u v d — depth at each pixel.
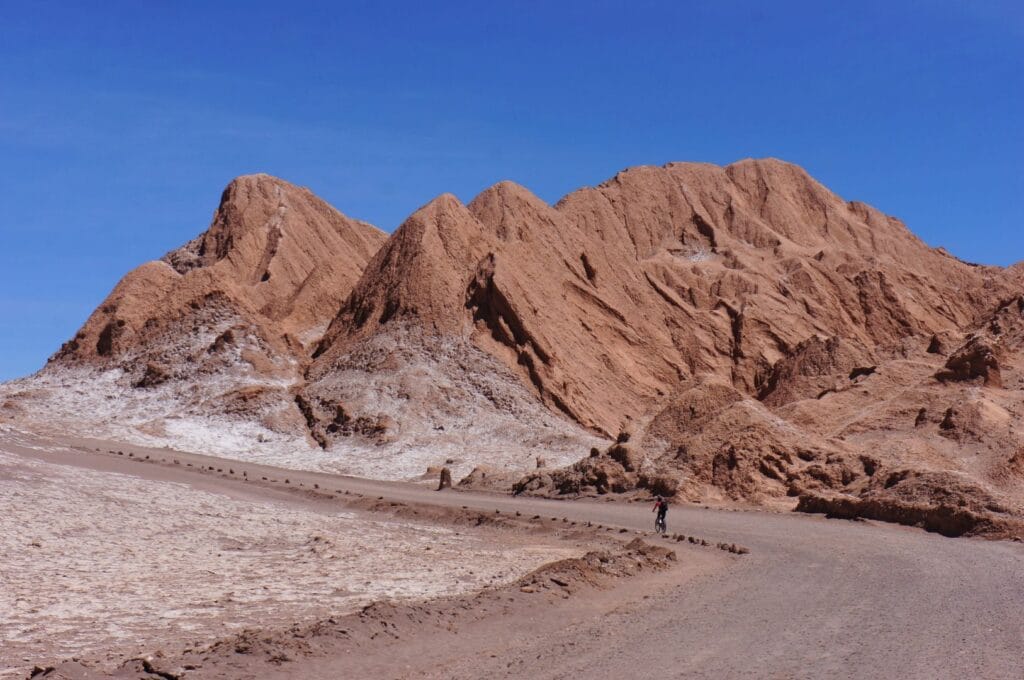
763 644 14.78
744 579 22.28
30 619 17.30
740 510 42.91
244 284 109.69
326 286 107.69
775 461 47.28
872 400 60.97
